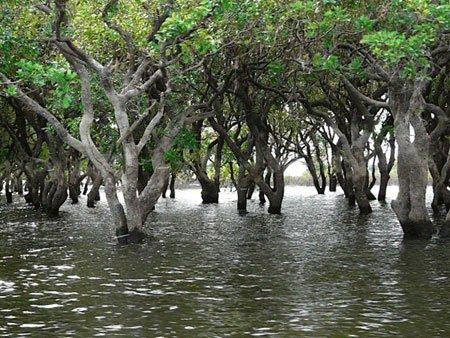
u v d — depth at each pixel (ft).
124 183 84.28
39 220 125.29
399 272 62.80
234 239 91.09
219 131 132.67
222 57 101.19
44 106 115.85
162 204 183.32
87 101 82.69
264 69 107.76
